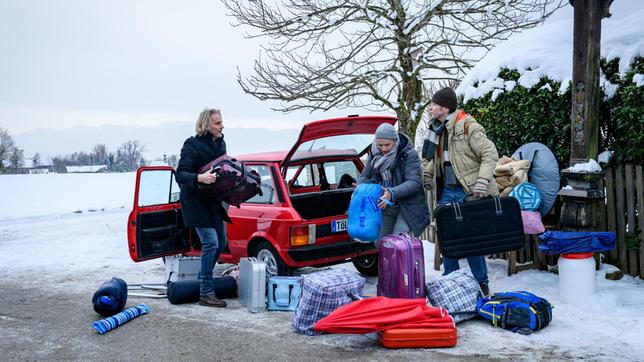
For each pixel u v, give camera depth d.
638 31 6.38
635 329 4.66
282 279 5.85
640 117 5.81
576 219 6.10
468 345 4.53
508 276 6.68
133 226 6.93
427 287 5.30
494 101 7.70
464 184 5.47
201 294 6.06
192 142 5.91
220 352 4.59
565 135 6.74
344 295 5.06
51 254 10.24
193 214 5.82
